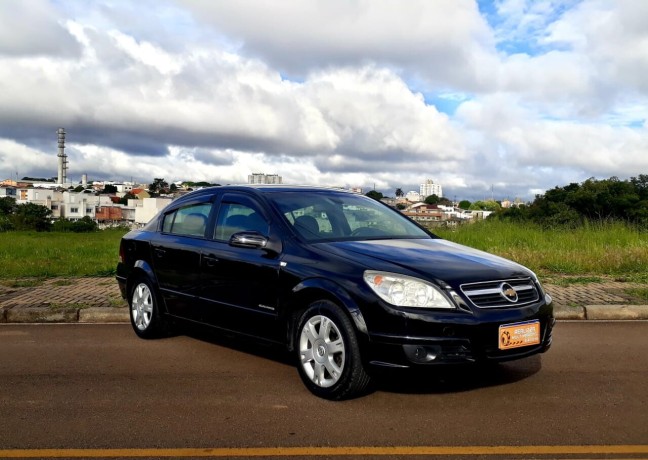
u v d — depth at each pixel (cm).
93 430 399
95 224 8944
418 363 415
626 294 870
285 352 498
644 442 375
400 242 521
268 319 502
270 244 514
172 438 384
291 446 370
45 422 414
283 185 607
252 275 516
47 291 947
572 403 447
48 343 658
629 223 1731
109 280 1071
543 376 517
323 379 459
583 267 1123
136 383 504
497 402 448
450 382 496
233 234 518
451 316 418
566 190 3391
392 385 488
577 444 372
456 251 506
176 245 614
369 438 382
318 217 543
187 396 468
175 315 616
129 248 689
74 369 550
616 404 446
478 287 439
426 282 429
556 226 1783
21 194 18100
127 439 383
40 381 513
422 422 408
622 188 3253
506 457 354
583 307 779
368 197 639
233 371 539
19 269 1195
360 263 453
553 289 919
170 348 627
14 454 360
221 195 605
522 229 1672
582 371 534
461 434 388
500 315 430
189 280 590
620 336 675
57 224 8425
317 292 460
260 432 393
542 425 403
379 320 423
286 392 476
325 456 356
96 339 675
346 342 437
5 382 511
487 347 424
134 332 711
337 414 424
